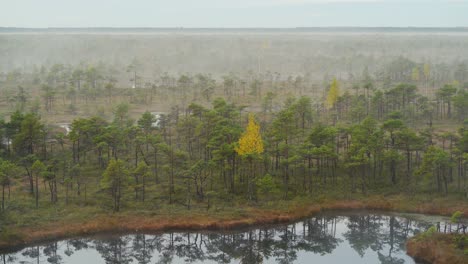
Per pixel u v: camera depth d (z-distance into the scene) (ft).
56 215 232.32
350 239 229.25
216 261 211.41
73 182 269.03
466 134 263.90
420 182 270.67
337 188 268.41
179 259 212.84
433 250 200.64
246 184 267.80
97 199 249.75
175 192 259.80
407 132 275.39
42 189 259.60
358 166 280.51
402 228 237.04
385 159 267.80
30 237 214.90
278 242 228.02
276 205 250.98
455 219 222.89
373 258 208.64
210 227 231.30
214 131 285.02
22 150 294.66
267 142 275.59
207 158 290.97
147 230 228.84
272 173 279.28
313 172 282.56
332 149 272.10
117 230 227.20
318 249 219.82
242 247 223.92
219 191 261.44
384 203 254.27
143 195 249.34
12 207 234.58
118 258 212.23
